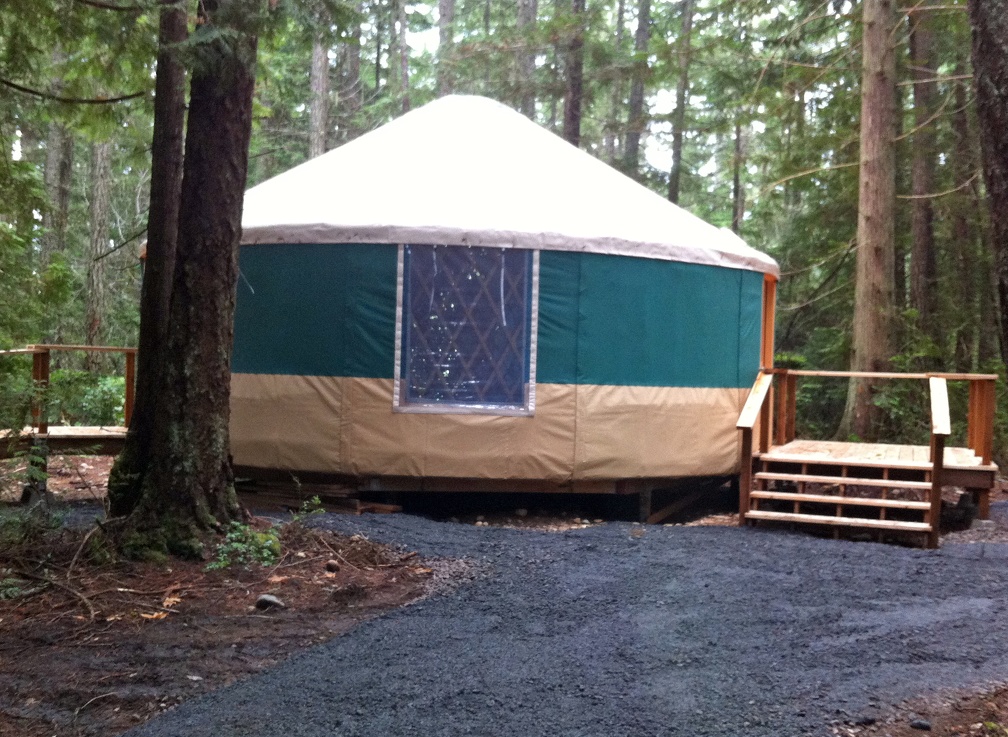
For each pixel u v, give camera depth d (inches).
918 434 448.8
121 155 762.2
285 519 251.0
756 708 123.1
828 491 316.8
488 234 283.1
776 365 555.8
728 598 182.2
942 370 526.9
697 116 885.2
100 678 135.9
